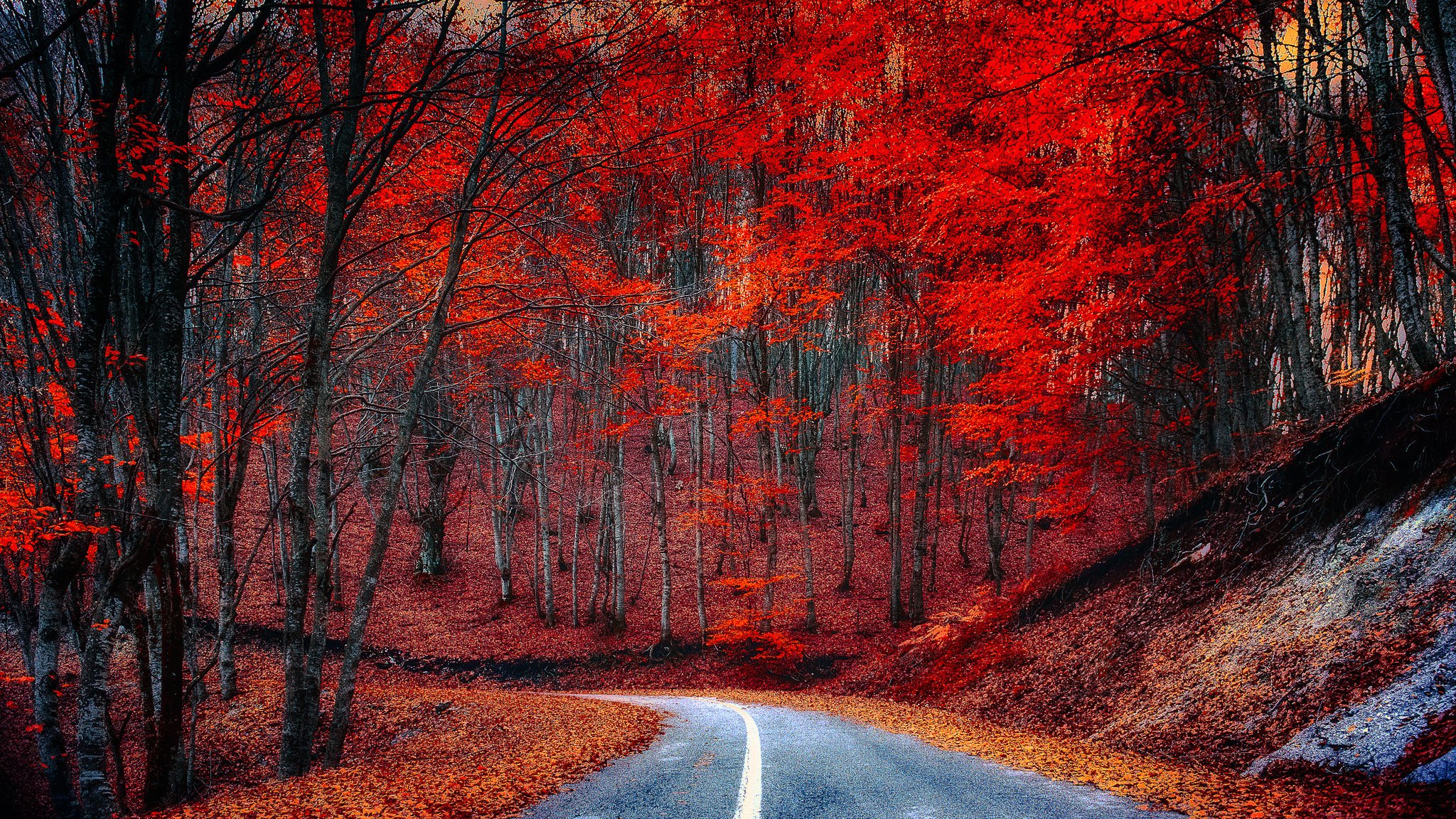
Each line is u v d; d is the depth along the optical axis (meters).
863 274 27.78
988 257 16.52
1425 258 11.25
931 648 18.25
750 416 23.08
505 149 11.79
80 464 8.38
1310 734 6.11
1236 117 11.65
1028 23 10.73
